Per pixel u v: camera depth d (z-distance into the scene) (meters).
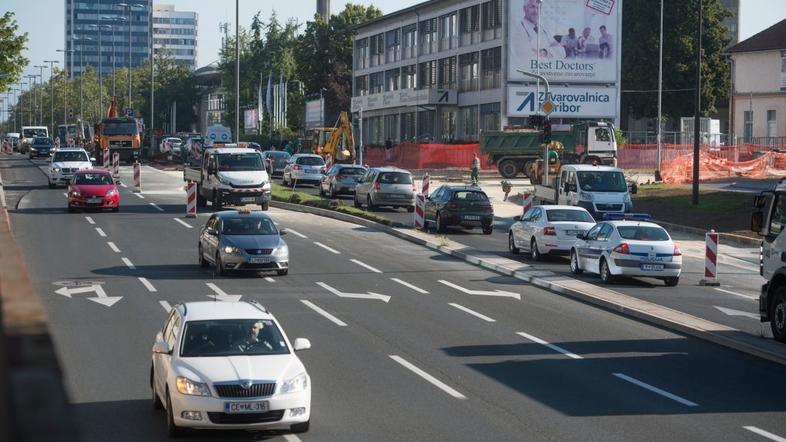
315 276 29.83
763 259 21.03
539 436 13.16
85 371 17.23
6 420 1.78
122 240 37.81
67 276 29.05
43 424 1.80
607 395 15.80
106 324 21.84
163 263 32.06
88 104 196.00
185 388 12.73
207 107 180.88
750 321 23.12
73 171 62.06
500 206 56.91
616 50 84.75
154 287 27.14
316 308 24.22
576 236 33.09
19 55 63.59
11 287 2.24
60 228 41.25
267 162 68.75
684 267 33.62
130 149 95.69
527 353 19.34
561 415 14.41
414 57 107.19
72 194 47.53
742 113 88.00
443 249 36.81
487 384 16.55
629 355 19.28
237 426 12.72
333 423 13.84
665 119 103.81
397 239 40.50
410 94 100.94
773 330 20.19
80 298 25.30
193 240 38.22
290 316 23.06
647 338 21.17
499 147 77.56
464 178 77.19
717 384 16.77
